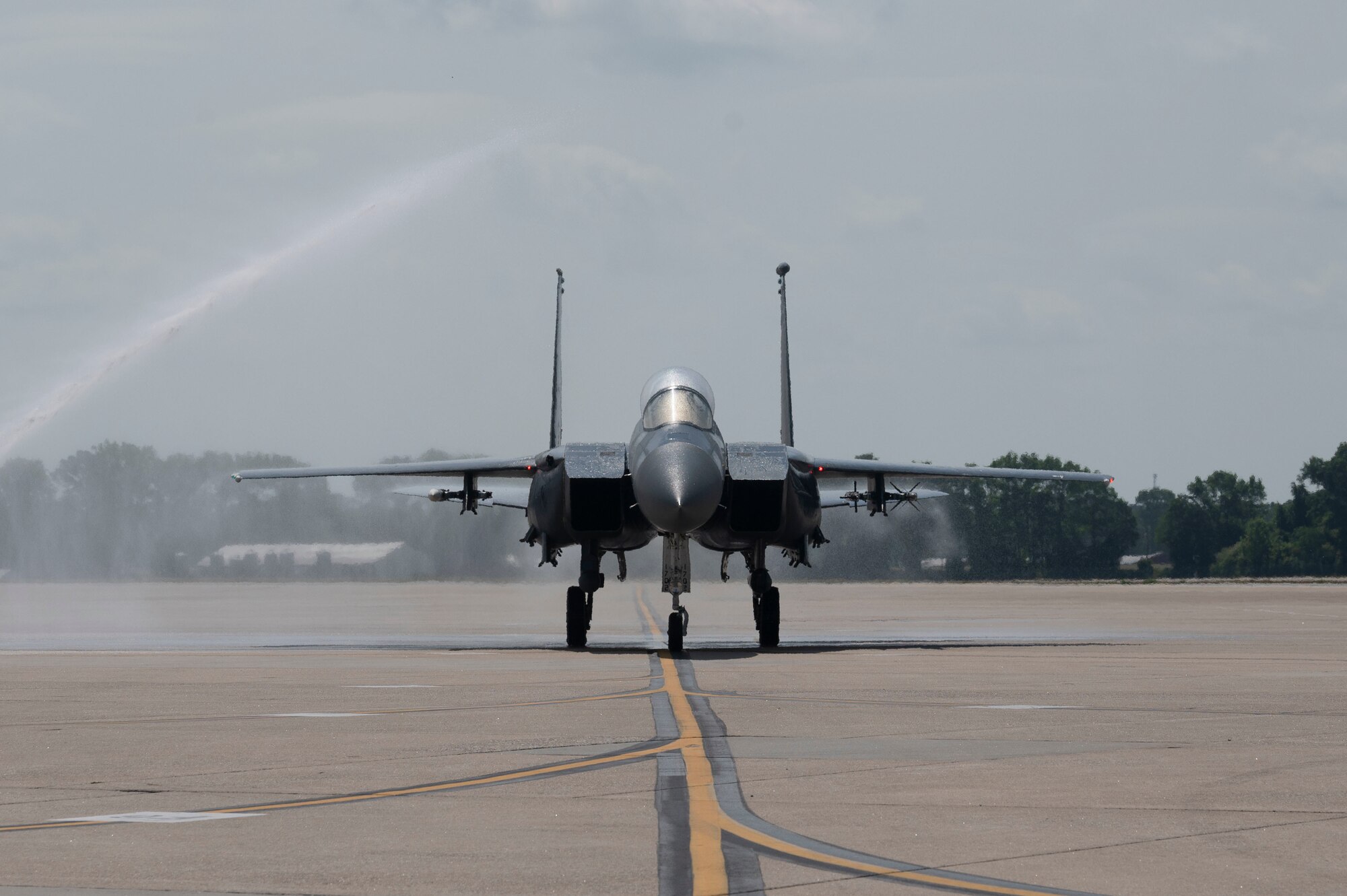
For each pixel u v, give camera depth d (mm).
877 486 115000
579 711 52938
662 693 60500
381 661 83000
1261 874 26250
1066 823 30938
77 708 54875
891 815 31750
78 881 25766
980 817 31516
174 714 52500
